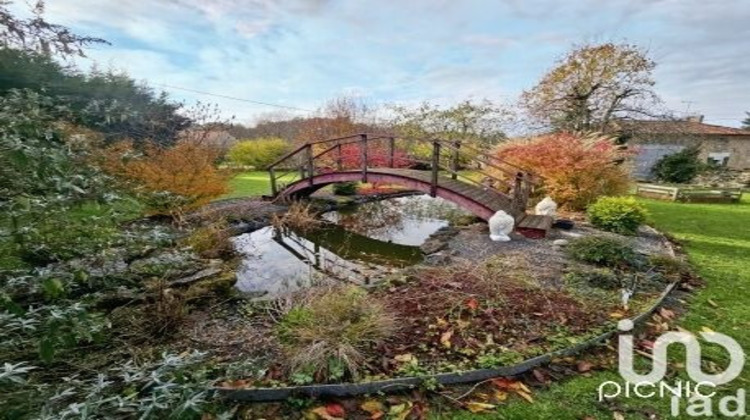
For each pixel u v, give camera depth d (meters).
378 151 13.60
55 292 1.24
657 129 13.05
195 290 3.26
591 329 2.72
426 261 4.48
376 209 9.43
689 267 4.27
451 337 2.60
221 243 5.01
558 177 7.31
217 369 2.21
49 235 1.72
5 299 1.16
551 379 2.21
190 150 6.04
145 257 2.76
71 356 2.28
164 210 5.32
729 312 3.12
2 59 1.96
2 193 1.32
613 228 5.89
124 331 2.62
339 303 2.73
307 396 2.03
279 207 8.16
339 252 5.70
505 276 3.66
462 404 1.99
